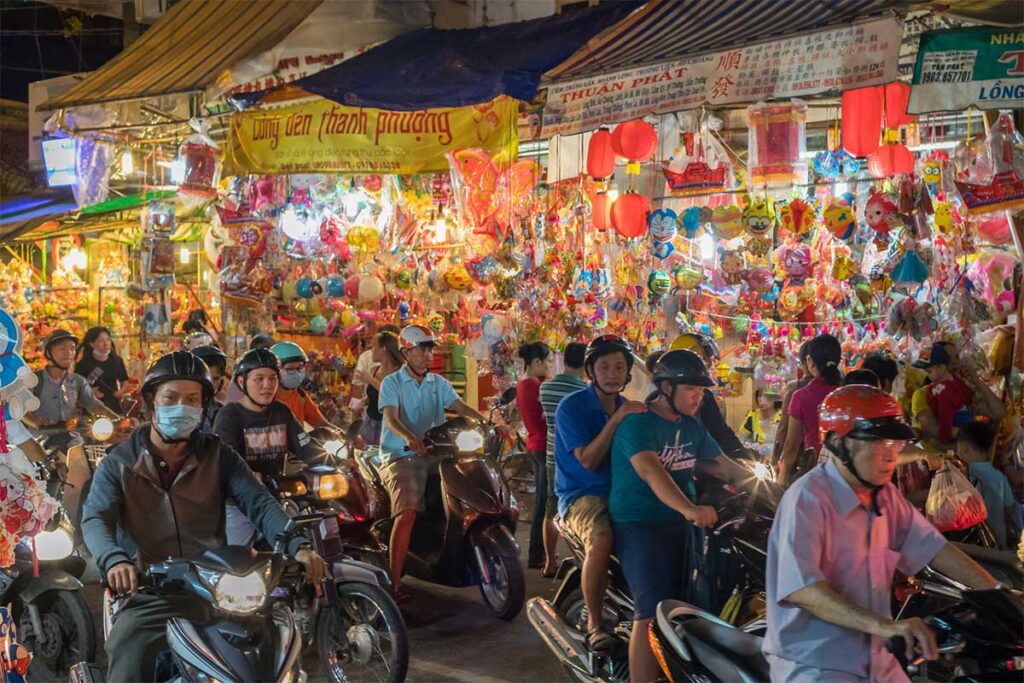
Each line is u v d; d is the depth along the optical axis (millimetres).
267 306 11609
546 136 7289
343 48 9367
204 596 3650
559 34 7988
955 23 6492
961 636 3590
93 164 10094
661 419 4672
